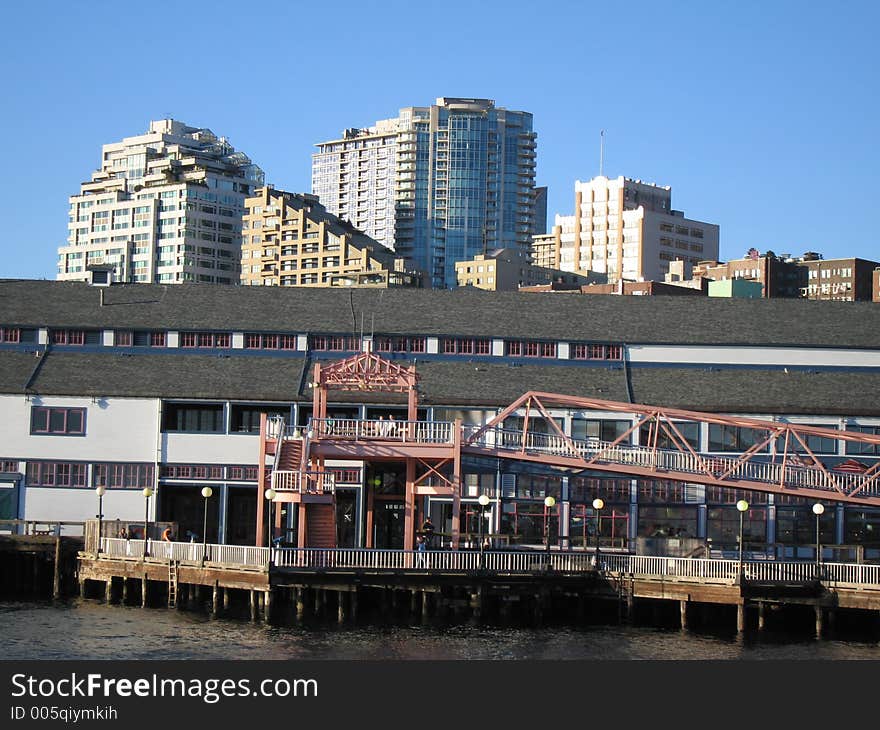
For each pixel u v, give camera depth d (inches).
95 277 3951.8
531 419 3474.4
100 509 3009.4
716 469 3265.3
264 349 3673.7
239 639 2465.6
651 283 7701.8
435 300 3870.6
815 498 3122.5
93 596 3034.0
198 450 3449.8
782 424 3061.0
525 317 3791.8
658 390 3567.9
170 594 2792.8
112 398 3464.6
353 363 3063.5
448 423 2962.6
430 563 2684.5
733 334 3737.7
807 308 3924.7
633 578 2694.4
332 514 2883.9
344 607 2667.3
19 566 3137.3
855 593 2586.1
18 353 3631.9
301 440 2957.7
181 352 3656.5
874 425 3459.6
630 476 3179.1
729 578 2610.7
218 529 3435.0
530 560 2719.0
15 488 3440.0
